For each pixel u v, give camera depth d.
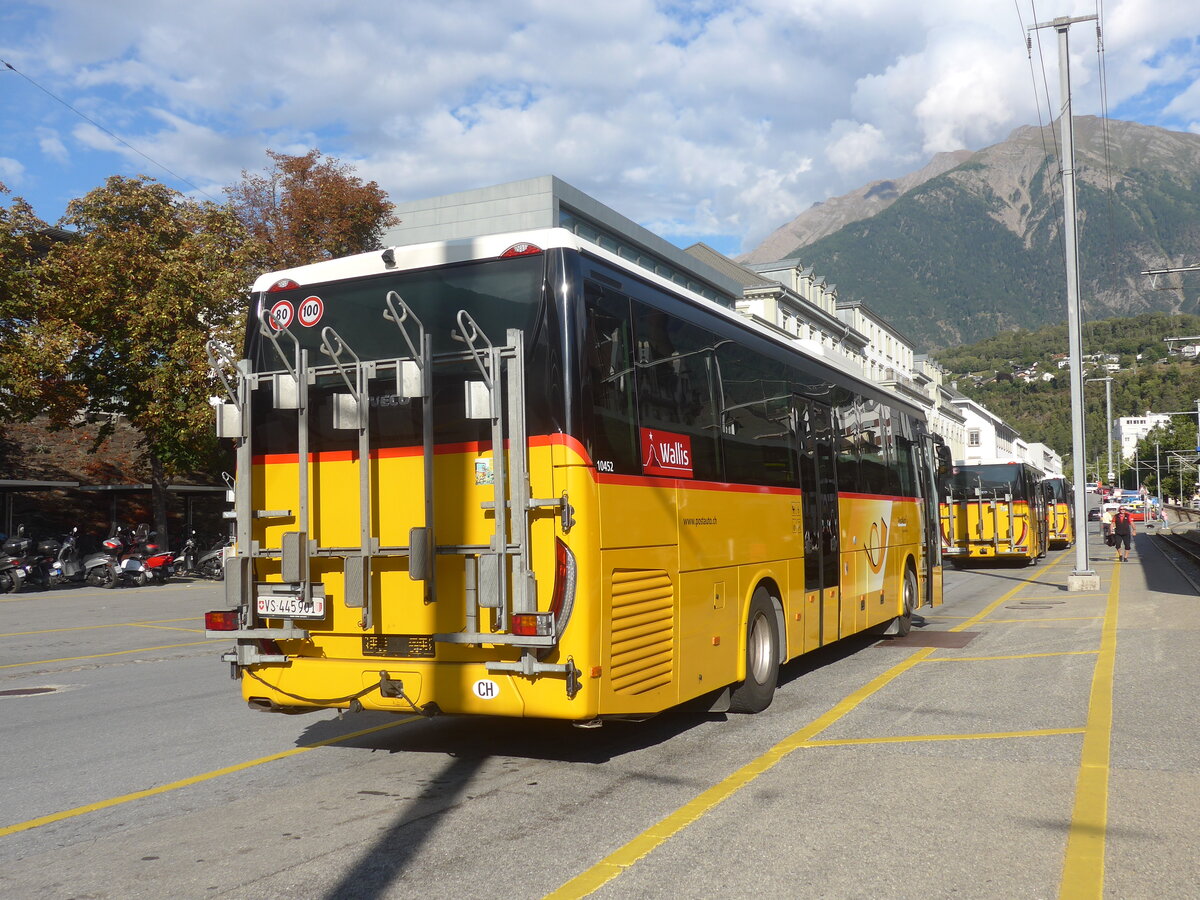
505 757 7.04
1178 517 106.62
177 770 6.79
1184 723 7.52
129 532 29.86
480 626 6.01
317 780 6.46
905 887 4.32
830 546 10.70
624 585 6.29
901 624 13.61
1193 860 4.62
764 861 4.68
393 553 6.28
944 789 5.88
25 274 24.88
